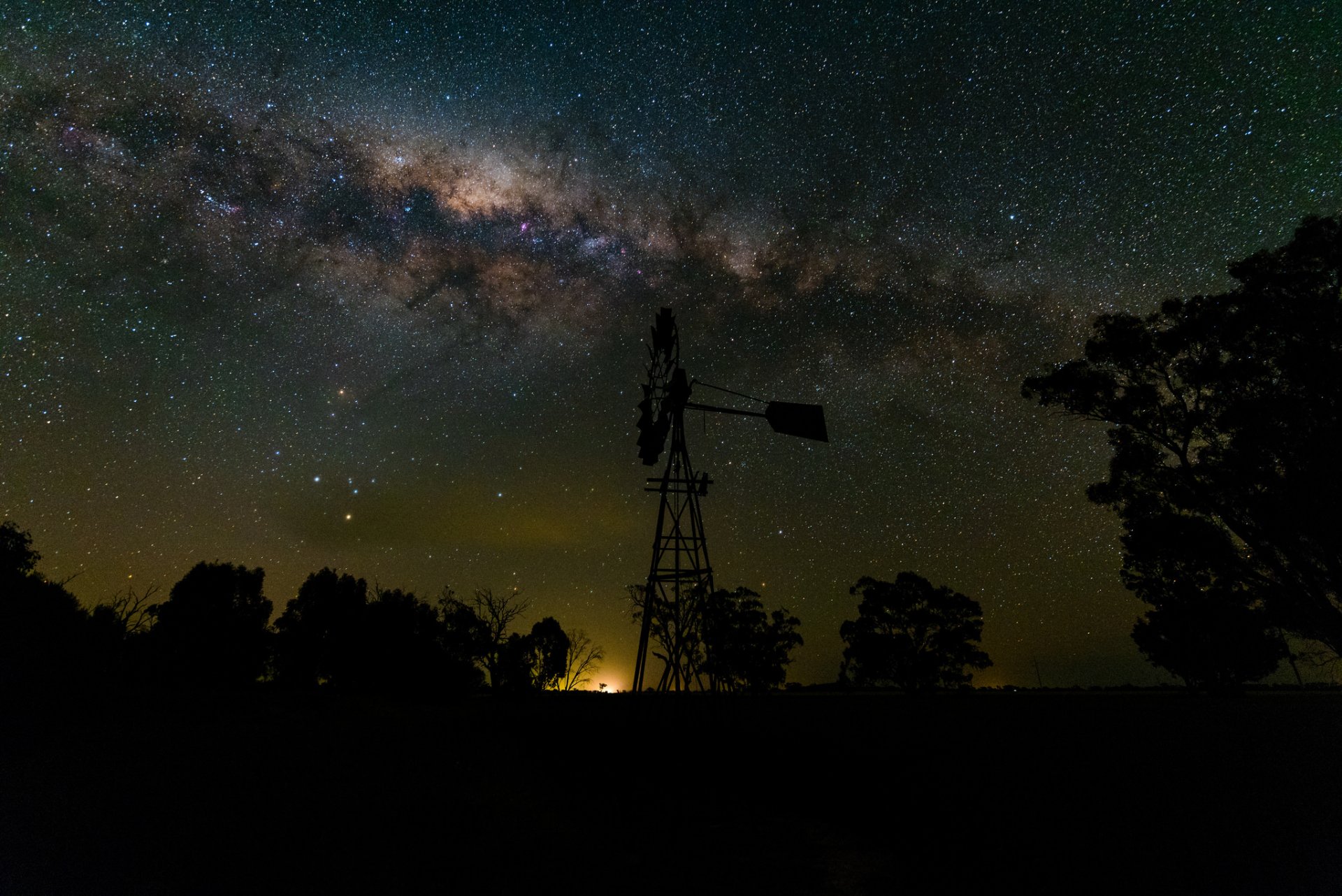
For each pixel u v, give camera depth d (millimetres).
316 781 12188
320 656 43062
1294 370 16062
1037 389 19688
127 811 9156
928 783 13500
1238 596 18062
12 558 21391
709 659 17766
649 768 15062
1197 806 11188
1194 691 52094
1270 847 8734
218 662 33219
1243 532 17188
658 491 17938
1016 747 19031
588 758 16328
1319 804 11336
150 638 21594
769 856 8844
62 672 16469
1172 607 19406
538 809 11336
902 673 55875
